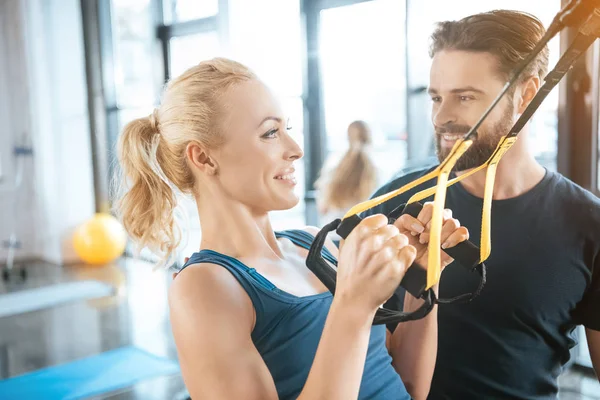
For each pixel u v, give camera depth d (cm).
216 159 89
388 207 120
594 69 267
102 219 615
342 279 64
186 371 77
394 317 64
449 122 98
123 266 604
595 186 277
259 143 88
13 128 679
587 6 47
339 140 436
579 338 277
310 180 456
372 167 350
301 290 91
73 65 648
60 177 645
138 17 602
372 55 398
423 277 61
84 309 455
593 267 107
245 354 76
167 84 98
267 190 89
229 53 479
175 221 102
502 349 108
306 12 435
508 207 108
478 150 98
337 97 430
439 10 335
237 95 88
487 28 94
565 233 106
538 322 107
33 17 645
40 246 680
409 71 361
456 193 113
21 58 667
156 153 98
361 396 86
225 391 72
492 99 95
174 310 80
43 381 318
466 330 109
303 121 448
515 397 108
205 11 533
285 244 104
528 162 109
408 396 96
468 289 108
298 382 82
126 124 101
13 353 365
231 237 91
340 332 63
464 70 95
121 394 298
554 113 290
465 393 110
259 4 458
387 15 384
